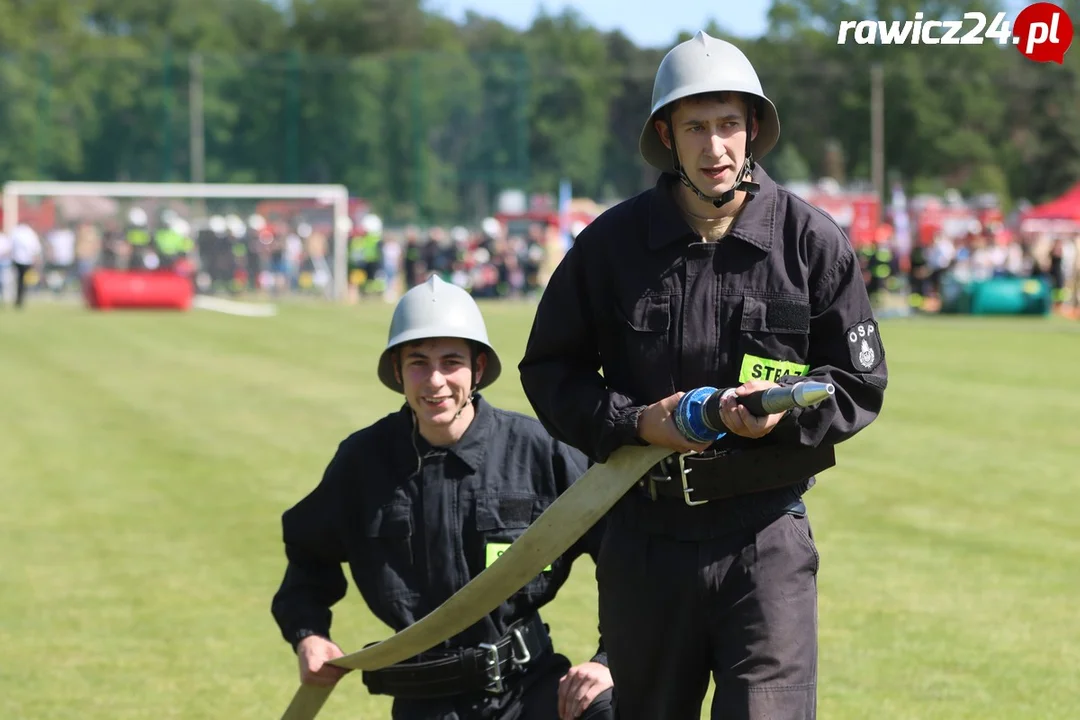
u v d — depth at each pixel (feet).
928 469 39.83
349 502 14.98
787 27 285.23
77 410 53.67
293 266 149.79
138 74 180.65
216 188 143.13
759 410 11.09
